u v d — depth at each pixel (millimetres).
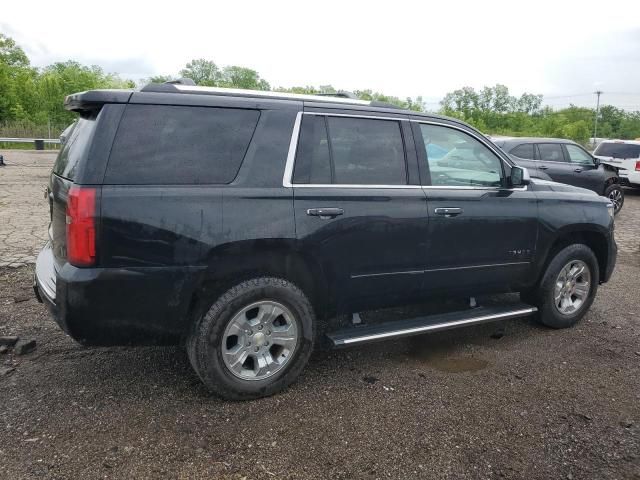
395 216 3764
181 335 3275
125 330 3107
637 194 17797
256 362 3436
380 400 3512
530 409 3459
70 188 2975
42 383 3562
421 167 3980
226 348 3314
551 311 4781
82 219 2904
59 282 2969
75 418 3152
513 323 5066
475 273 4273
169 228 3059
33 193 12062
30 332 4371
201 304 3281
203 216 3131
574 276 4879
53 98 53094
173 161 3129
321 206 3479
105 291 2980
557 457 2963
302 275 3609
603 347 4520
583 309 4984
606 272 5137
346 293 3736
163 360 3971
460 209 4074
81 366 3832
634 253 8352
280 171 3395
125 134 3039
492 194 4309
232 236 3191
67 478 2641
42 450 2842
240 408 3348
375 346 4430
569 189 4984
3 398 3350
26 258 6484
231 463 2809
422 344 4500
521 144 11055
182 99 3215
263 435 3066
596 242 5102
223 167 3250
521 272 4539
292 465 2812
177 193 3092
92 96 3037
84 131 3195
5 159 21547
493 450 3006
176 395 3465
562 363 4176
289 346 3512
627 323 5129
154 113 3131
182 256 3105
